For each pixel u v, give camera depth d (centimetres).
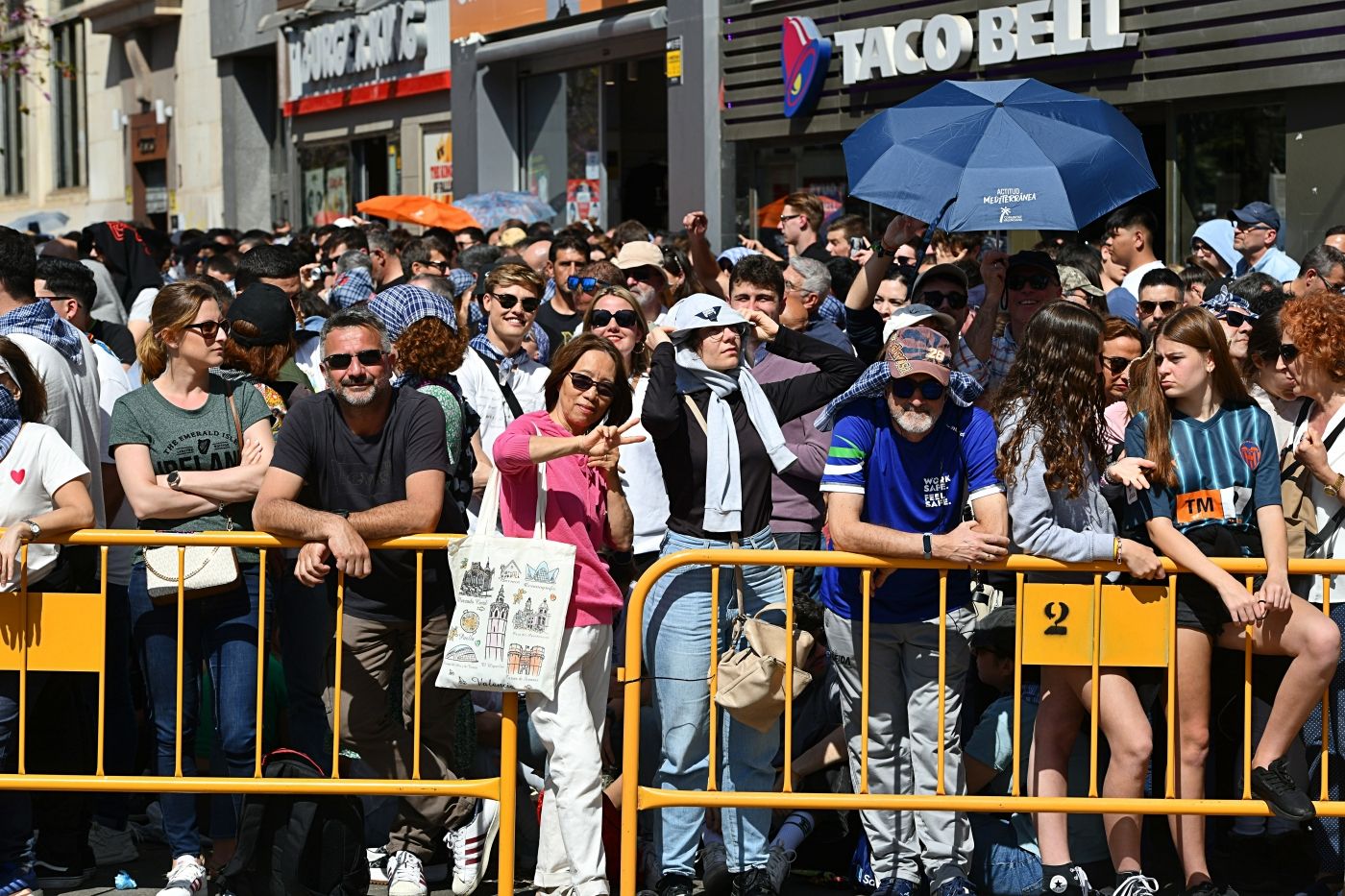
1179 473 1073
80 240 2483
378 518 1065
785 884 1216
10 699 1089
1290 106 2261
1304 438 1125
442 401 1224
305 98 5312
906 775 1114
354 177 5166
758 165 3341
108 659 1252
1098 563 1049
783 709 1077
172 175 6694
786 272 1606
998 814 1195
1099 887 1159
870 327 1537
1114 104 2477
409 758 1164
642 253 1686
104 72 7412
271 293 1320
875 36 2866
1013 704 1166
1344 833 1120
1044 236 2406
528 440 1027
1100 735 1162
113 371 1443
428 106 4575
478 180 4253
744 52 3284
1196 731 1081
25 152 8406
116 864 1242
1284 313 1154
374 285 2214
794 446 1347
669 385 1145
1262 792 1050
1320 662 1048
